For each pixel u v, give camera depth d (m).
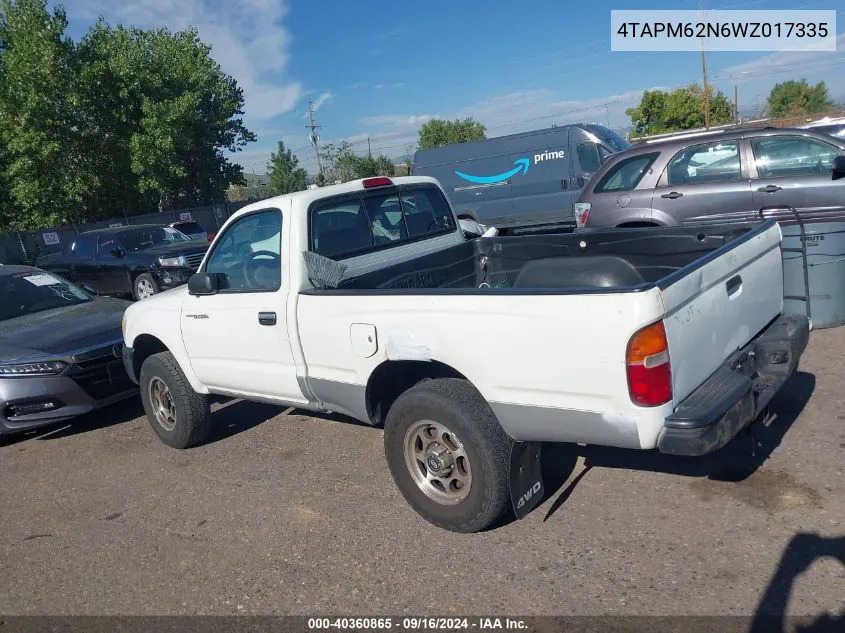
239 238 4.86
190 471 5.26
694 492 3.94
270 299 4.52
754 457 4.21
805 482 3.85
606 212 8.24
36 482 5.47
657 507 3.84
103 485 5.23
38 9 29.27
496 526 3.87
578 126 13.88
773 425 4.57
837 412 4.63
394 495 4.43
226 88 37.72
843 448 4.15
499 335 3.34
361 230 4.95
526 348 3.26
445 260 5.30
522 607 3.16
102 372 6.39
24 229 30.94
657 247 4.79
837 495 3.68
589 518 3.83
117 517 4.64
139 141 31.03
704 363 3.35
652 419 3.01
